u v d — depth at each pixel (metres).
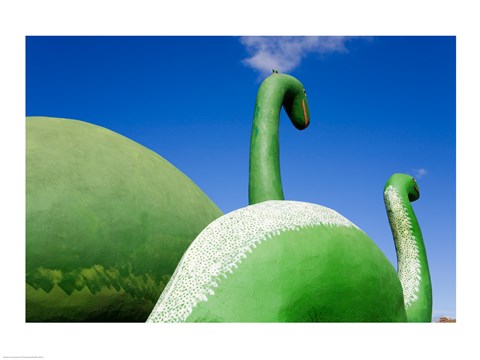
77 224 3.21
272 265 2.28
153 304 3.57
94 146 3.65
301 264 2.34
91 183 3.38
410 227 4.16
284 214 2.49
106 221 3.34
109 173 3.53
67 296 3.14
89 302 3.23
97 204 3.34
